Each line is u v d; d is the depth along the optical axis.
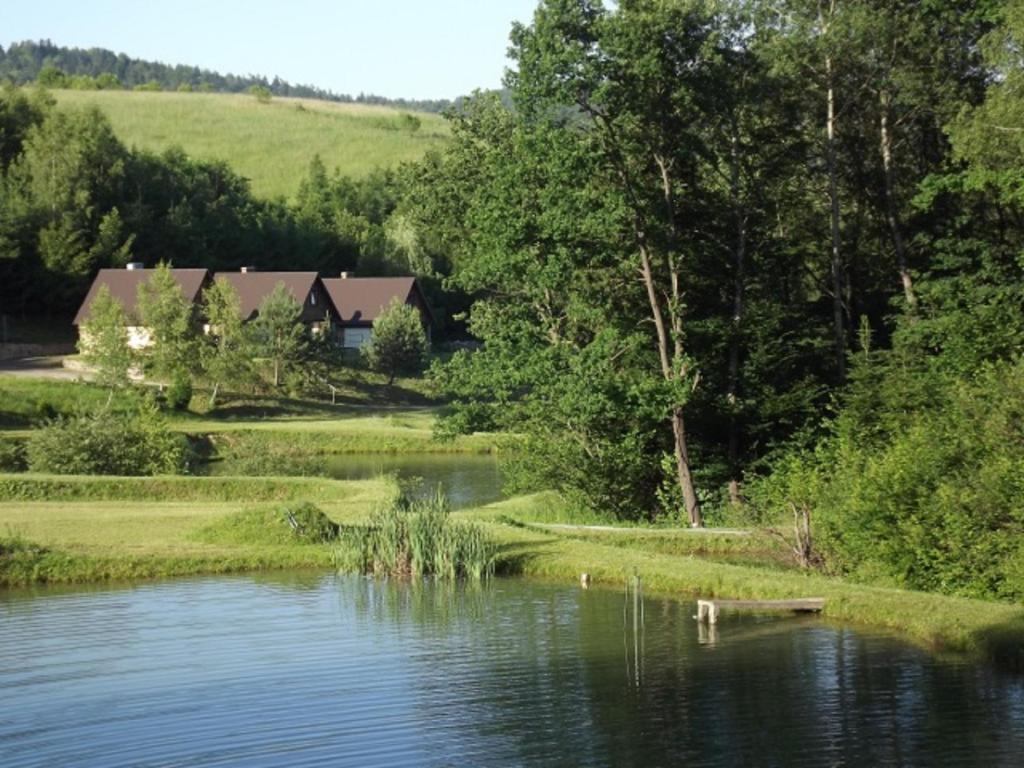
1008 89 40.03
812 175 51.94
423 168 52.66
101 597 29.16
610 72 40.25
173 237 114.25
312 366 88.88
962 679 21.75
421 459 65.50
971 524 28.19
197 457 57.19
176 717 20.34
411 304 108.38
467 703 20.81
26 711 20.69
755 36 45.31
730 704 20.58
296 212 132.50
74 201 106.81
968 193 49.41
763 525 36.12
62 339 99.75
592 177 42.09
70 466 47.91
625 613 27.30
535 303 46.47
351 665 23.22
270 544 33.91
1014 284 46.84
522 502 46.12
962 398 32.19
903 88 48.38
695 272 46.34
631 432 43.69
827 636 24.98
